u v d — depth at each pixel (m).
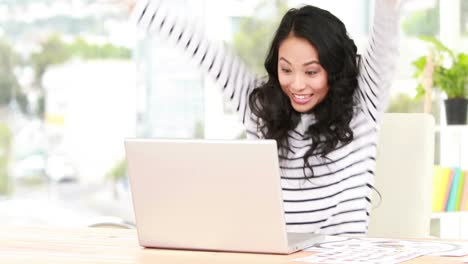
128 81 5.06
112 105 5.07
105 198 5.11
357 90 2.61
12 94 5.05
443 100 4.31
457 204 3.90
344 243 2.11
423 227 2.73
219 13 4.89
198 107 5.02
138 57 5.05
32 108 5.07
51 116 5.07
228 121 4.98
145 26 2.76
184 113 5.04
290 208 2.61
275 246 1.95
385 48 2.47
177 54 5.03
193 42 2.74
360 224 2.54
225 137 4.98
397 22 2.42
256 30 4.89
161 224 2.07
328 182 2.59
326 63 2.48
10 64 5.05
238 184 1.96
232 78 2.77
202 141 1.98
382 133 2.78
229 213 1.99
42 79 5.05
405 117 2.76
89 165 5.10
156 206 2.06
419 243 2.09
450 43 4.87
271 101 2.64
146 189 2.07
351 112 2.58
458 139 4.61
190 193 2.02
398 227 2.75
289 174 2.63
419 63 4.32
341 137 2.56
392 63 2.52
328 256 1.91
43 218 5.10
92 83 5.06
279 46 2.53
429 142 2.74
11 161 5.07
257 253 1.98
